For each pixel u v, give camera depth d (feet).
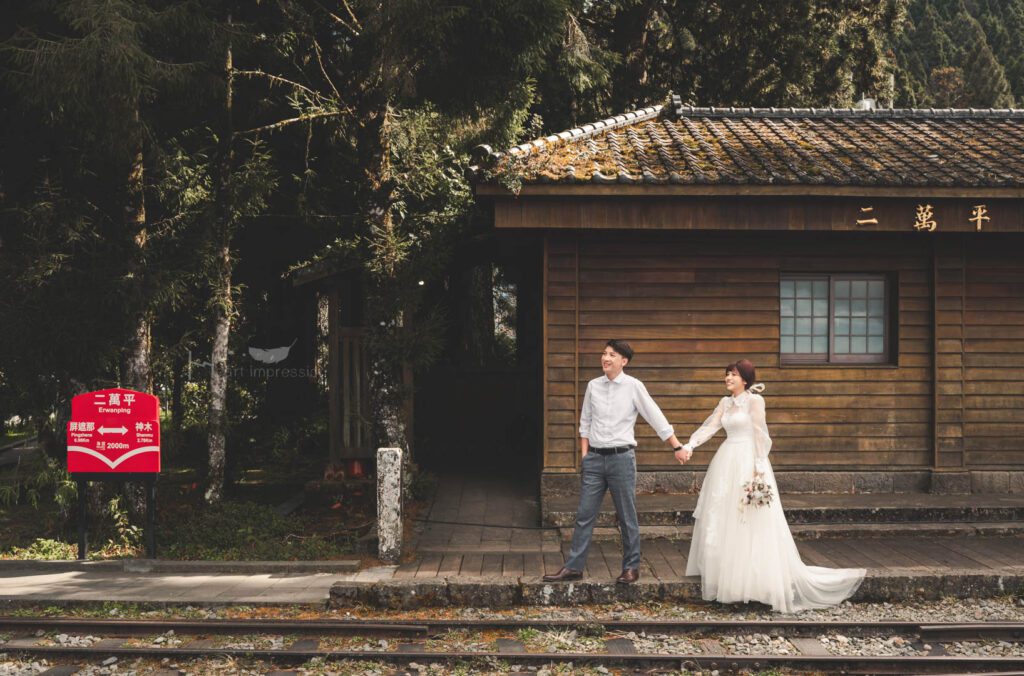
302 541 26.94
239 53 31.55
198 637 19.93
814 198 28.55
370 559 24.93
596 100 53.16
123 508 29.25
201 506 31.14
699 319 30.50
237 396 42.68
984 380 30.55
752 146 31.81
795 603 21.58
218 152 31.65
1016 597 22.15
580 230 30.12
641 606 21.77
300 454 46.24
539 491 32.78
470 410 43.32
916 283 30.71
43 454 30.45
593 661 18.35
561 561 24.35
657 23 64.13
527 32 27.68
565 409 30.04
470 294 45.29
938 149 31.91
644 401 22.18
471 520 29.68
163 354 30.91
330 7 33.88
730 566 21.06
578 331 30.27
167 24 25.96
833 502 28.55
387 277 30.68
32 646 19.04
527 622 20.29
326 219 38.81
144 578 24.35
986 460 30.48
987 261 30.60
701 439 22.07
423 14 26.32
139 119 27.14
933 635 19.45
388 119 34.76
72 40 23.62
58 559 26.07
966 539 26.58
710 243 30.53
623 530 22.22
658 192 27.81
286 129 40.32
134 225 28.99
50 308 27.68
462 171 38.70
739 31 58.75
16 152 30.12
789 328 30.96
